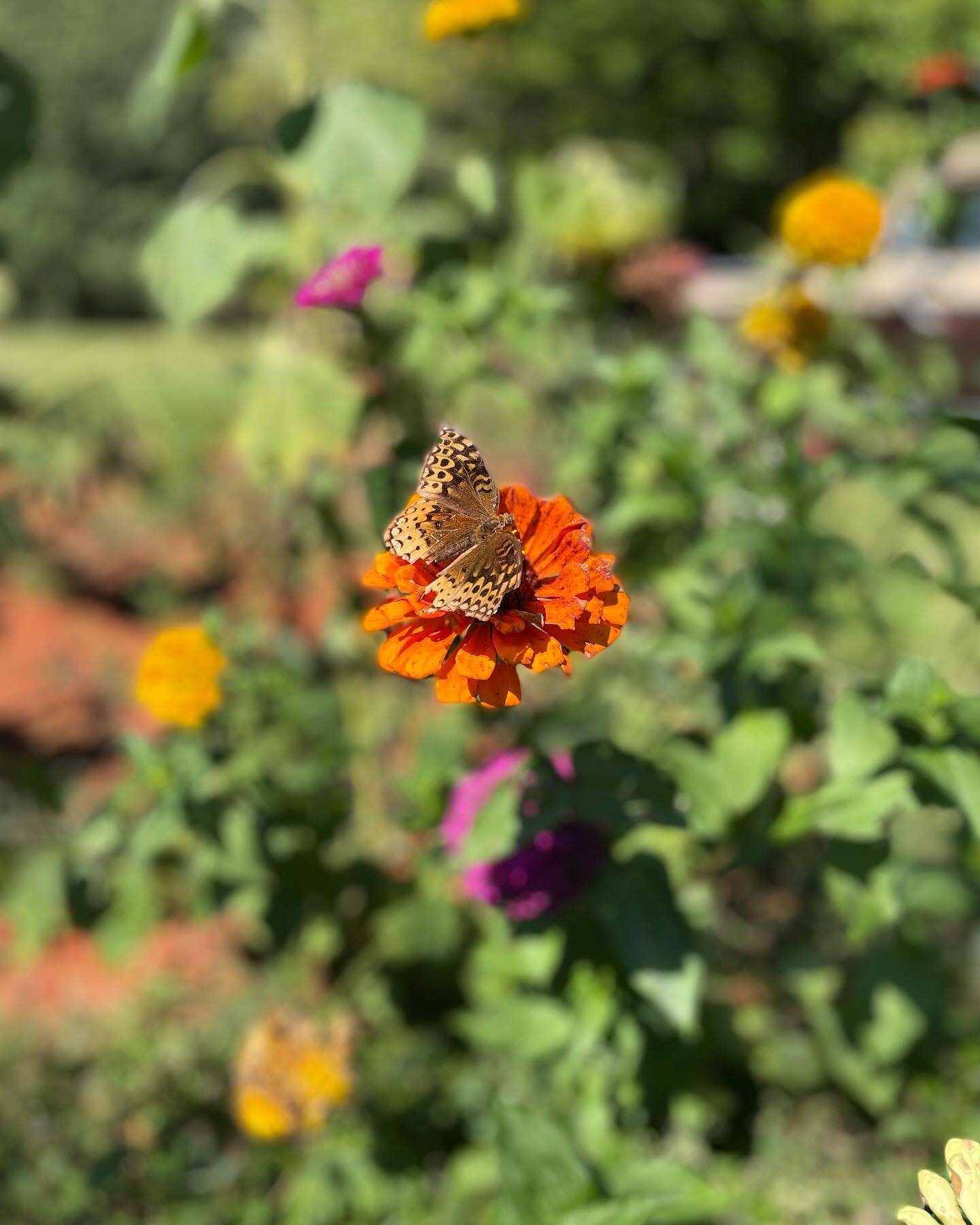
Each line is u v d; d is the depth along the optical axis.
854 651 0.61
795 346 0.70
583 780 0.44
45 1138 0.67
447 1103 0.65
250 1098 0.56
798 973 0.64
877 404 0.69
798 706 0.54
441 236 0.68
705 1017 0.62
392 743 0.84
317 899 0.65
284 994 0.75
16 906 0.64
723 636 0.54
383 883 0.66
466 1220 0.56
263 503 1.22
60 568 1.55
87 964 0.89
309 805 0.63
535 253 0.98
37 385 1.05
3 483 1.29
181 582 1.47
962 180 0.88
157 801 0.58
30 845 0.93
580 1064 0.54
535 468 1.11
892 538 0.69
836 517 0.69
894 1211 0.56
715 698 0.64
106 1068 0.70
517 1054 0.54
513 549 0.31
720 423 0.66
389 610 0.33
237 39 1.03
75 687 1.30
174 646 0.58
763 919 0.77
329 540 0.67
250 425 0.69
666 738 0.47
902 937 0.59
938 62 0.82
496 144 3.67
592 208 1.03
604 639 0.33
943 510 0.71
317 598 1.20
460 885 0.61
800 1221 0.56
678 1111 0.58
